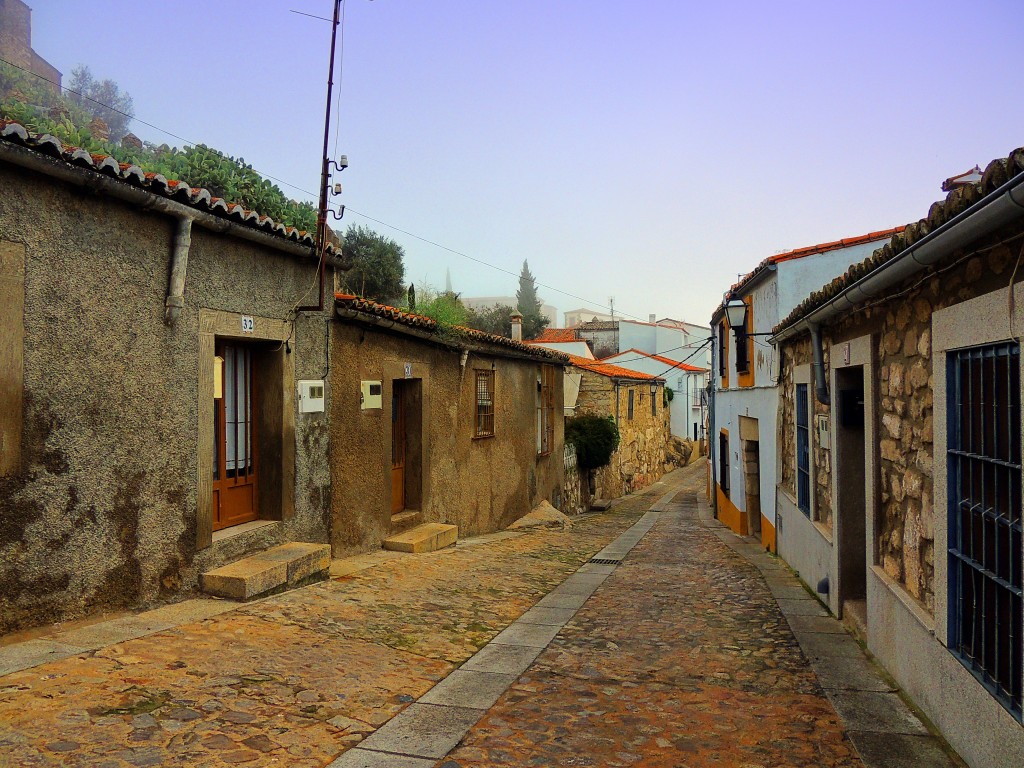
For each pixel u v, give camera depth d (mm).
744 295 15555
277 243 7410
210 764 3582
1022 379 3316
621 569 10773
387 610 7004
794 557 10266
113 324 5641
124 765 3451
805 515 9383
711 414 23031
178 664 4781
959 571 4188
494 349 14039
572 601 8359
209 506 6707
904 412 5320
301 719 4281
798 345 9867
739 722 4621
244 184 12000
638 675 5617
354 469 9320
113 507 5668
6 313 4812
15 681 4168
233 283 7035
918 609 4816
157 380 6074
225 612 6086
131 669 4562
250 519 7773
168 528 6223
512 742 4258
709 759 4066
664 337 49031
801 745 4262
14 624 4914
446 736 4289
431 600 7660
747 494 15750
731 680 5496
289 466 7945
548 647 6391
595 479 26094
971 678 3893
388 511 10258
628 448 31281
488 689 5188
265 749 3836
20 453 4922
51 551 5160
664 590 9078
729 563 11320
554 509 17719
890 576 5637
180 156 11734
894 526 5617
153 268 6016
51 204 5133
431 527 11188
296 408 8086
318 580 7680
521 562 10797
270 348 7844
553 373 18859
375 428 9828
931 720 4516
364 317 9094
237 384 7566
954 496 4262
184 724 3957
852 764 4008
